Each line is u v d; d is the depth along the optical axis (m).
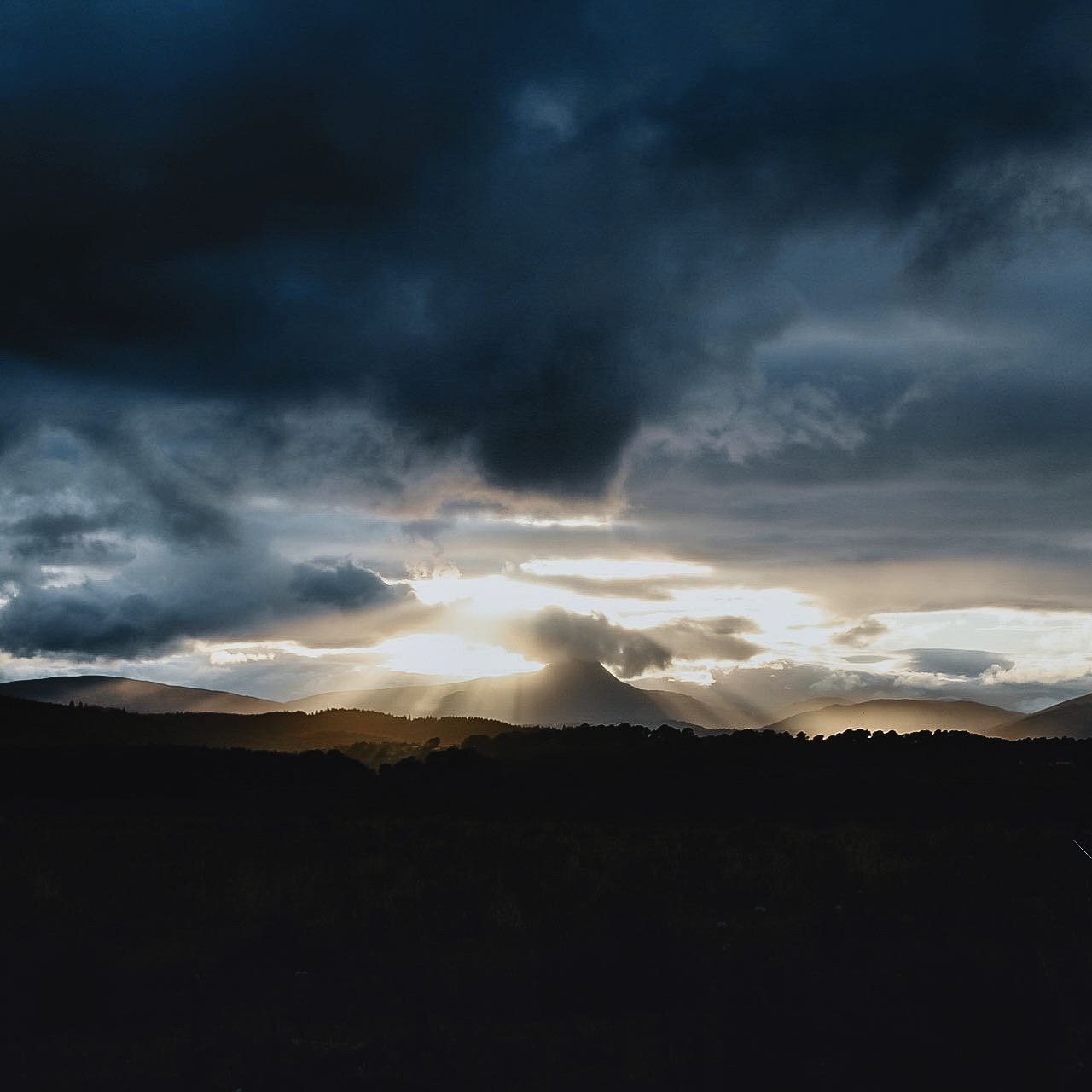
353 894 26.45
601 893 26.77
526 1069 17.00
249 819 38.25
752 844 32.50
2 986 20.00
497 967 21.59
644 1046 17.70
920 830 35.19
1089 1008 18.73
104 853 30.25
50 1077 16.67
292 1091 16.27
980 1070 16.58
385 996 20.19
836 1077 16.47
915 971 20.69
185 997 20.06
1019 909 25.02
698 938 23.30
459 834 34.56
